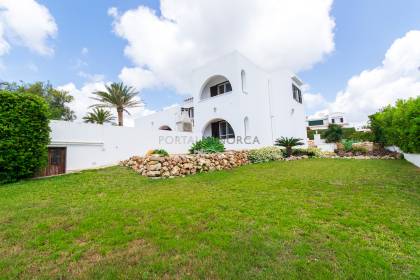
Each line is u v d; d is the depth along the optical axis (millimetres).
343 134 29922
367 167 10195
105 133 13633
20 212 4691
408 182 6680
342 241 3131
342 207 4523
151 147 16031
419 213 4094
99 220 4152
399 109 10508
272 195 5691
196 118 19953
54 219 4242
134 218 4215
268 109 20781
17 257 2924
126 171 9844
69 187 7199
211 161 10898
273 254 2812
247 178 8242
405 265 2539
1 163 8055
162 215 4363
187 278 2412
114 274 2504
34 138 9062
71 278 2473
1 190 6910
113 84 21234
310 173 8977
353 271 2426
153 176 8672
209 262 2686
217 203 5070
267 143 19906
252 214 4289
